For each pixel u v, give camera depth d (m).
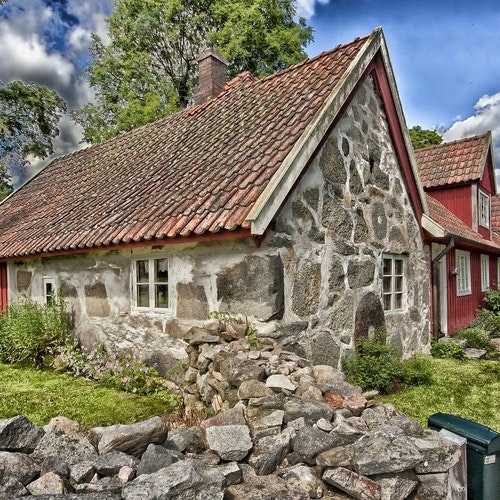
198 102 10.56
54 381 5.86
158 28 21.42
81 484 2.14
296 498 2.23
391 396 5.45
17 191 12.04
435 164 12.70
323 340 5.23
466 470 2.62
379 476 2.38
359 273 6.10
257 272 4.58
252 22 19.64
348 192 6.03
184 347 5.20
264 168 5.07
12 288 8.80
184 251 5.28
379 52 6.83
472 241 9.88
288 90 6.99
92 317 6.68
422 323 8.16
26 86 20.89
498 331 10.46
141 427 2.56
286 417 2.99
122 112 21.16
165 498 1.90
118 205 6.49
